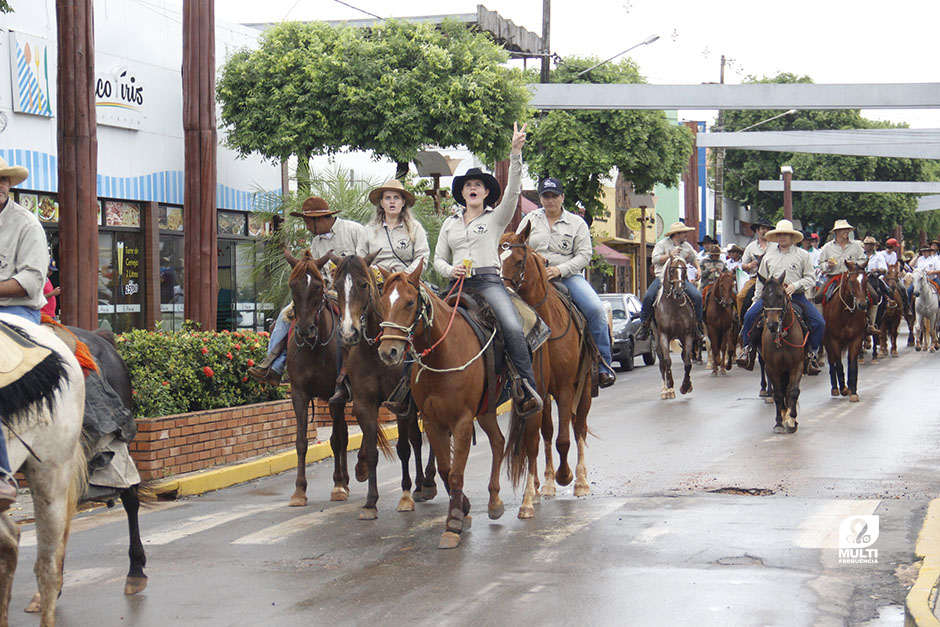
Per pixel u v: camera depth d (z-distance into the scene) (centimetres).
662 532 856
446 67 2311
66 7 1327
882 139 3534
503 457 912
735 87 2381
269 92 2333
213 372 1239
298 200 2069
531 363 911
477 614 646
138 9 2095
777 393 1436
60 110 1337
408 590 706
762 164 6141
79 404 643
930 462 1172
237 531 915
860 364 2567
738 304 2417
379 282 996
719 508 946
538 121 3388
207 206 1658
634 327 2586
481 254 927
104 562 814
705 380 2272
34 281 691
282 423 1320
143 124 2111
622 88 2414
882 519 892
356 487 1140
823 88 2331
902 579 711
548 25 2966
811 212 6162
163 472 1106
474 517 946
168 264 2208
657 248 2041
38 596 691
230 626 641
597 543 826
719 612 639
